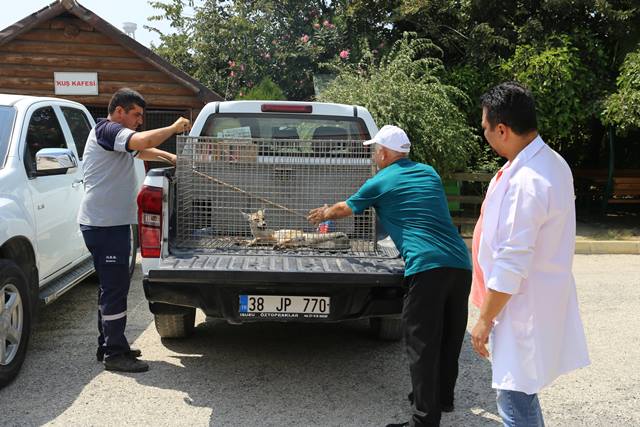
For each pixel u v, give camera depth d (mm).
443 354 3664
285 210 4508
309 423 3611
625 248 9297
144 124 11312
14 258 4379
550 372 2545
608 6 11008
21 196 4434
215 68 16547
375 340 5141
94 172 4188
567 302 2580
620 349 4992
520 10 12117
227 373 4359
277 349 4887
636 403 3990
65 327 5324
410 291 3387
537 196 2430
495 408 3889
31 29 10977
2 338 3939
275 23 16625
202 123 5141
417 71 10312
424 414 3307
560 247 2533
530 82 10797
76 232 5598
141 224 4066
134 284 6820
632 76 10242
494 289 2457
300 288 3904
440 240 3422
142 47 10875
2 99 5086
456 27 12820
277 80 16031
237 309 3932
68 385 4078
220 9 16703
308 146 4449
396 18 12719
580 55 11438
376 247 4363
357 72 11078
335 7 15844
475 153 10477
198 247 4328
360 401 3936
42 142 5121
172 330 4867
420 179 3598
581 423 3703
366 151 4512
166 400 3887
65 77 11086
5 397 3875
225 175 4426
